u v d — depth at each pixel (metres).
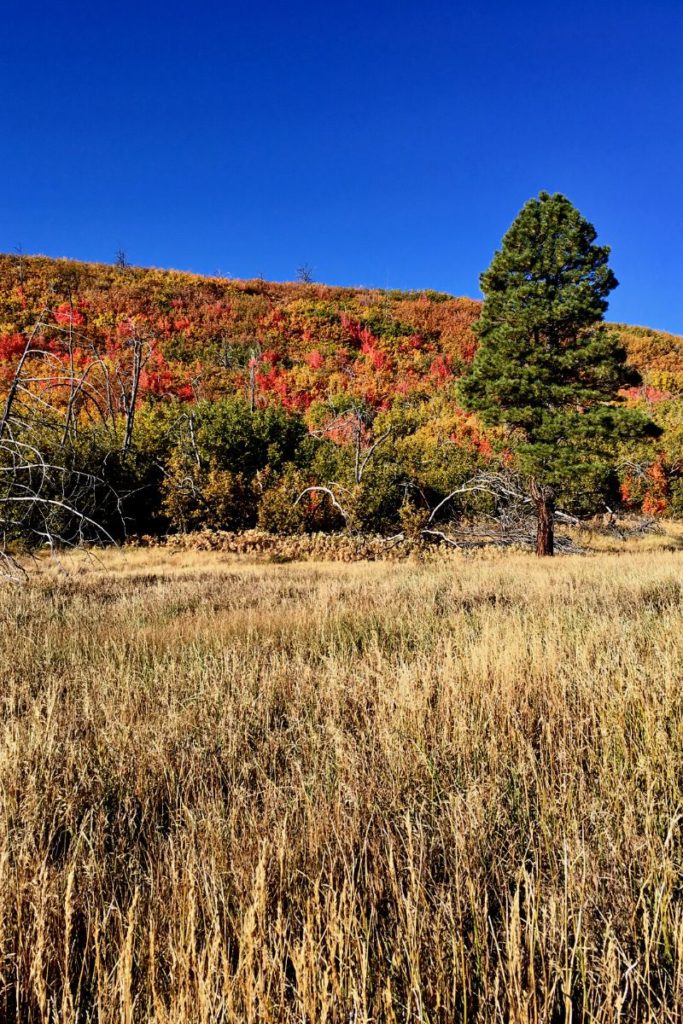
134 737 3.16
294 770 2.71
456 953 1.46
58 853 2.21
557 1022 1.45
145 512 22.73
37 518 15.65
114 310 50.75
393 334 59.56
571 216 19.28
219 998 1.34
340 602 8.49
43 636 6.37
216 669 4.61
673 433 31.84
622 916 1.67
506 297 20.30
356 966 1.46
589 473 19.20
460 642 5.06
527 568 14.62
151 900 1.75
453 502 25.66
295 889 1.81
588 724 3.19
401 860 1.93
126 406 26.75
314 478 25.30
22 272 52.00
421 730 3.08
